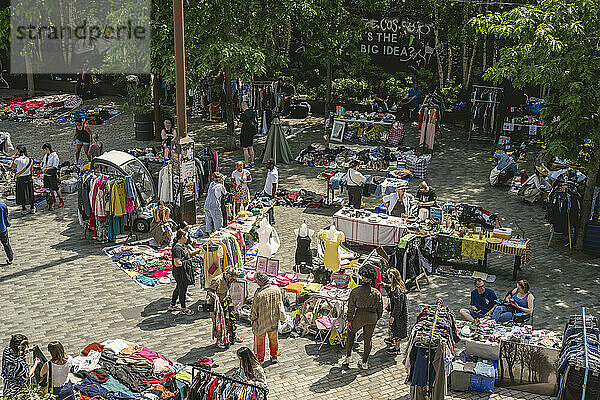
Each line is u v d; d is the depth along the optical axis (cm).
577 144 1686
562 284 1570
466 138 2781
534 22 1686
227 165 2389
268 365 1248
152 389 1091
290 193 2086
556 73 1642
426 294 1518
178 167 1834
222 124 2936
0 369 1194
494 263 1680
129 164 1798
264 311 1219
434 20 3038
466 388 1173
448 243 1598
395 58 3238
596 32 1636
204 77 2800
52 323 1382
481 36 2822
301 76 3269
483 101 2667
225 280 1285
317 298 1355
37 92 3500
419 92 3016
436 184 2223
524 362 1184
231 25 2372
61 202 2014
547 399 1149
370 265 1385
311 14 2528
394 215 1777
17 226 1870
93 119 2936
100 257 1694
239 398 964
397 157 2414
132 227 1844
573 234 1759
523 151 2480
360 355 1285
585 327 1128
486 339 1210
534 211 2008
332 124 2773
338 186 1989
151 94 2695
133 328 1372
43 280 1567
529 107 2741
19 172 1919
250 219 1655
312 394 1160
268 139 2398
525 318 1311
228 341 1303
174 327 1380
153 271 1612
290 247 1738
